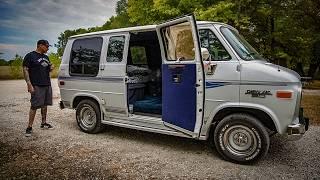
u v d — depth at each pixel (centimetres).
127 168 456
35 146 564
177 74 488
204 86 456
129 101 616
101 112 639
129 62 667
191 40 466
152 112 596
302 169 454
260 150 450
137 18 1731
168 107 511
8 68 3250
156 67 695
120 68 596
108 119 636
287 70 454
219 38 480
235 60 463
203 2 1370
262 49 1648
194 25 439
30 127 640
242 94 454
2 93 1462
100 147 562
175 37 493
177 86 489
